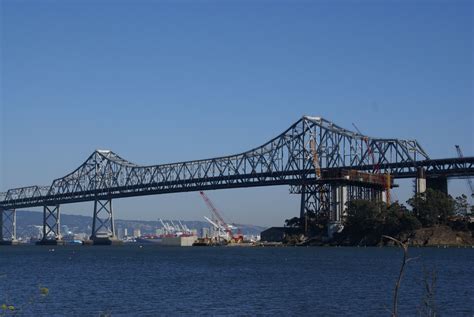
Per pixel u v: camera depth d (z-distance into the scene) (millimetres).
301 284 107000
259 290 98312
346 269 141500
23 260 199375
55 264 174750
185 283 110625
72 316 74500
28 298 90312
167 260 192625
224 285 106375
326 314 74625
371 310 77250
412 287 99750
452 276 118312
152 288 102562
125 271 142750
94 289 101812
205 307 80562
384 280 112375
